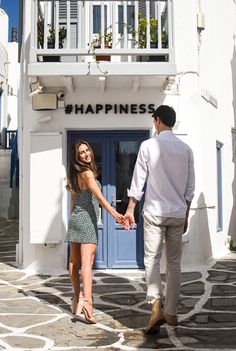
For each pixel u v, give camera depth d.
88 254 4.81
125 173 8.38
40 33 8.18
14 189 17.91
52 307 5.54
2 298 6.03
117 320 4.96
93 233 4.82
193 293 6.25
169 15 7.65
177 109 8.30
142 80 7.86
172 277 4.34
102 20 7.61
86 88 8.23
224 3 11.05
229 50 11.28
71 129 8.30
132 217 4.34
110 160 8.37
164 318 4.28
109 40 8.35
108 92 8.23
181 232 4.36
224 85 10.70
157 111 4.54
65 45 8.38
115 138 8.40
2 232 14.05
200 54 8.97
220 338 4.30
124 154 8.40
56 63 7.44
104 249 8.23
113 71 7.45
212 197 9.30
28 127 8.30
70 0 7.59
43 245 8.08
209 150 9.19
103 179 8.35
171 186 4.31
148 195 4.34
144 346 4.11
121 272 7.98
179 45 8.48
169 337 4.34
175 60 8.16
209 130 9.22
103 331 4.57
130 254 8.25
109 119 8.23
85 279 4.79
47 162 8.02
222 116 10.44
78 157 4.91
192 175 4.46
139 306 5.58
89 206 4.84
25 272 7.92
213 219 9.37
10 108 21.86
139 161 4.33
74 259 5.09
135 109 8.23
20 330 4.63
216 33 10.30
